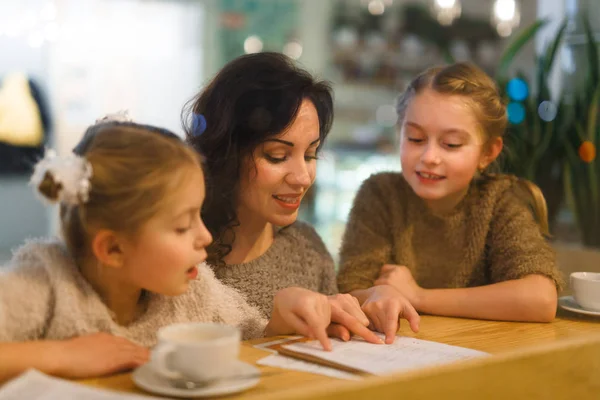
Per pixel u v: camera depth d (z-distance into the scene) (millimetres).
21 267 846
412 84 1411
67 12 3924
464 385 676
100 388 721
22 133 3816
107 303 892
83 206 800
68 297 837
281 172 1173
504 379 708
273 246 1321
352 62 4121
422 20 4074
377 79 4113
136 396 648
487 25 4105
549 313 1196
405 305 1087
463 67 1393
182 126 1346
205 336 761
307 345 938
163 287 837
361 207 1495
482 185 1462
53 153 824
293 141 1159
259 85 1162
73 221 826
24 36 3879
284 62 1215
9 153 3850
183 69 4156
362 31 4121
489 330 1126
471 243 1431
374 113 4133
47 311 833
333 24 4133
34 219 4035
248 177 1185
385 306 1062
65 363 742
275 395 584
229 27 4180
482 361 694
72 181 781
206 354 690
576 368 767
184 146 862
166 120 4145
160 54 4121
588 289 1226
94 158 807
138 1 4023
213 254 1242
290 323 982
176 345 697
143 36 4070
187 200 824
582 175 1968
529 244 1344
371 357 875
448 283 1462
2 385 718
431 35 4074
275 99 1150
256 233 1293
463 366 678
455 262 1460
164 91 4141
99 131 853
